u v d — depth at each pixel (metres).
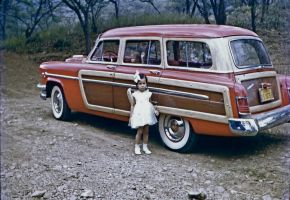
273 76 5.58
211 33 5.25
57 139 6.05
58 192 4.12
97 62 6.58
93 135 6.34
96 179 4.45
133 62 5.97
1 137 5.95
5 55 14.09
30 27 17.33
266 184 4.33
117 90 6.12
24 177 4.46
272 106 5.47
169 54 5.54
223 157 5.26
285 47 11.09
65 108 7.21
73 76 6.88
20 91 10.67
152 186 4.29
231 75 5.04
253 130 4.84
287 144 5.67
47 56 14.79
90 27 16.62
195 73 5.26
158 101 5.52
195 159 5.20
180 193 4.13
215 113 5.00
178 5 17.92
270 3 16.44
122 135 6.38
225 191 4.19
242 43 5.37
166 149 5.62
